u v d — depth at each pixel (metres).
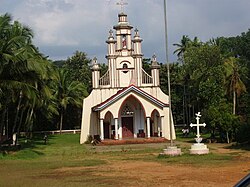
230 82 45.81
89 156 30.59
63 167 23.52
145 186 15.43
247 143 35.88
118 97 46.41
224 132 41.56
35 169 22.67
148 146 39.88
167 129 47.50
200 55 52.50
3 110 32.28
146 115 47.12
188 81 60.88
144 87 49.72
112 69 49.72
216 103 44.78
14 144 39.88
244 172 18.52
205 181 16.14
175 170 20.27
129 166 23.03
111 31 50.03
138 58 50.00
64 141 51.31
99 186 15.73
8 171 21.84
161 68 69.62
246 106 48.22
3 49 29.36
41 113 54.94
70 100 67.31
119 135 47.97
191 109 65.50
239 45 77.62
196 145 28.27
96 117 48.81
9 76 30.30
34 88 31.05
